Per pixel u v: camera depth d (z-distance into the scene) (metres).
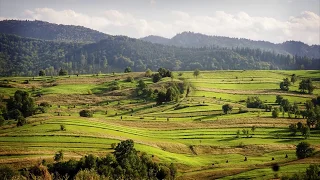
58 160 82.69
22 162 80.81
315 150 111.06
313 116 143.88
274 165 95.75
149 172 81.81
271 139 130.38
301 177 71.25
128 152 87.75
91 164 75.56
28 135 101.81
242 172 91.19
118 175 71.69
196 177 90.31
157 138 127.06
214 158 111.75
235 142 126.94
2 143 94.62
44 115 141.12
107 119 149.00
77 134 106.69
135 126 142.75
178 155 110.38
